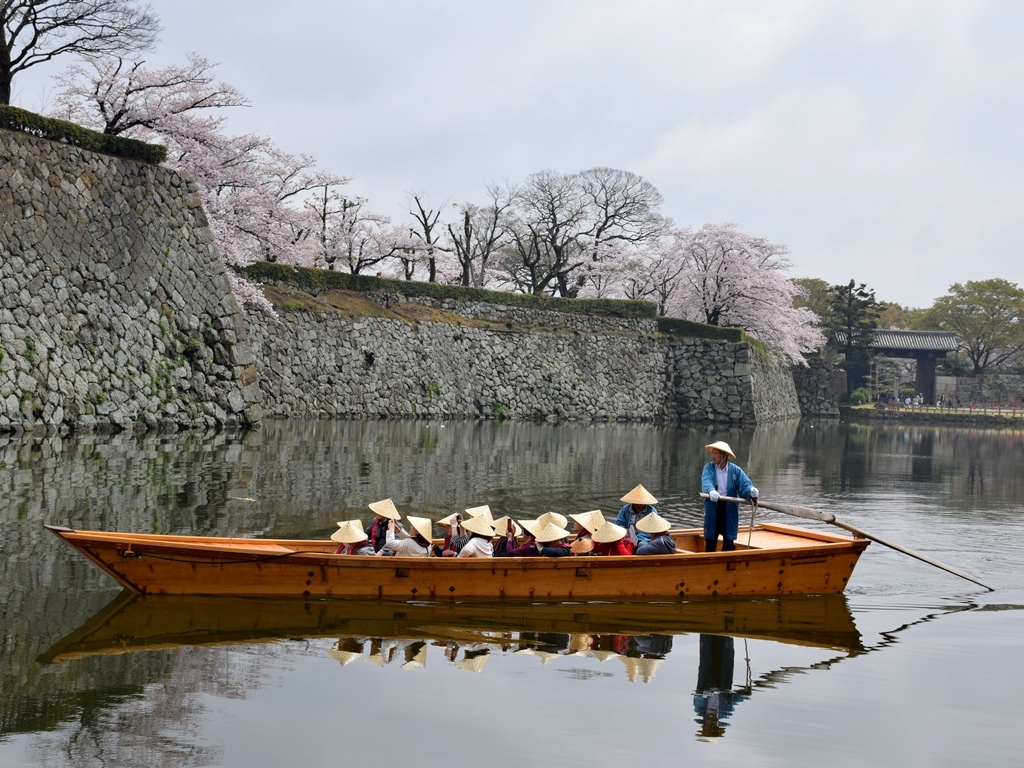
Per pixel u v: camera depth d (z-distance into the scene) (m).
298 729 6.18
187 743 5.90
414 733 6.19
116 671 7.11
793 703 7.03
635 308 53.88
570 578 9.56
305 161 40.09
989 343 88.62
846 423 66.25
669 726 6.48
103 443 21.17
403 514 14.38
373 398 39.03
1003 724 6.72
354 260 47.34
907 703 7.09
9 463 17.02
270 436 25.98
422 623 8.73
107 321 24.83
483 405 44.53
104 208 25.19
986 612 9.87
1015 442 49.31
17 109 23.08
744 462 27.59
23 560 10.22
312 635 8.23
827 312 81.12
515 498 16.84
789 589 10.28
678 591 9.91
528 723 6.43
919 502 19.17
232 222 35.75
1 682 6.78
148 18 26.70
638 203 59.81
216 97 30.47
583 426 43.72
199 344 27.44
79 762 5.57
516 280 64.75
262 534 12.03
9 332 21.89
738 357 52.97
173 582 9.05
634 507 11.05
